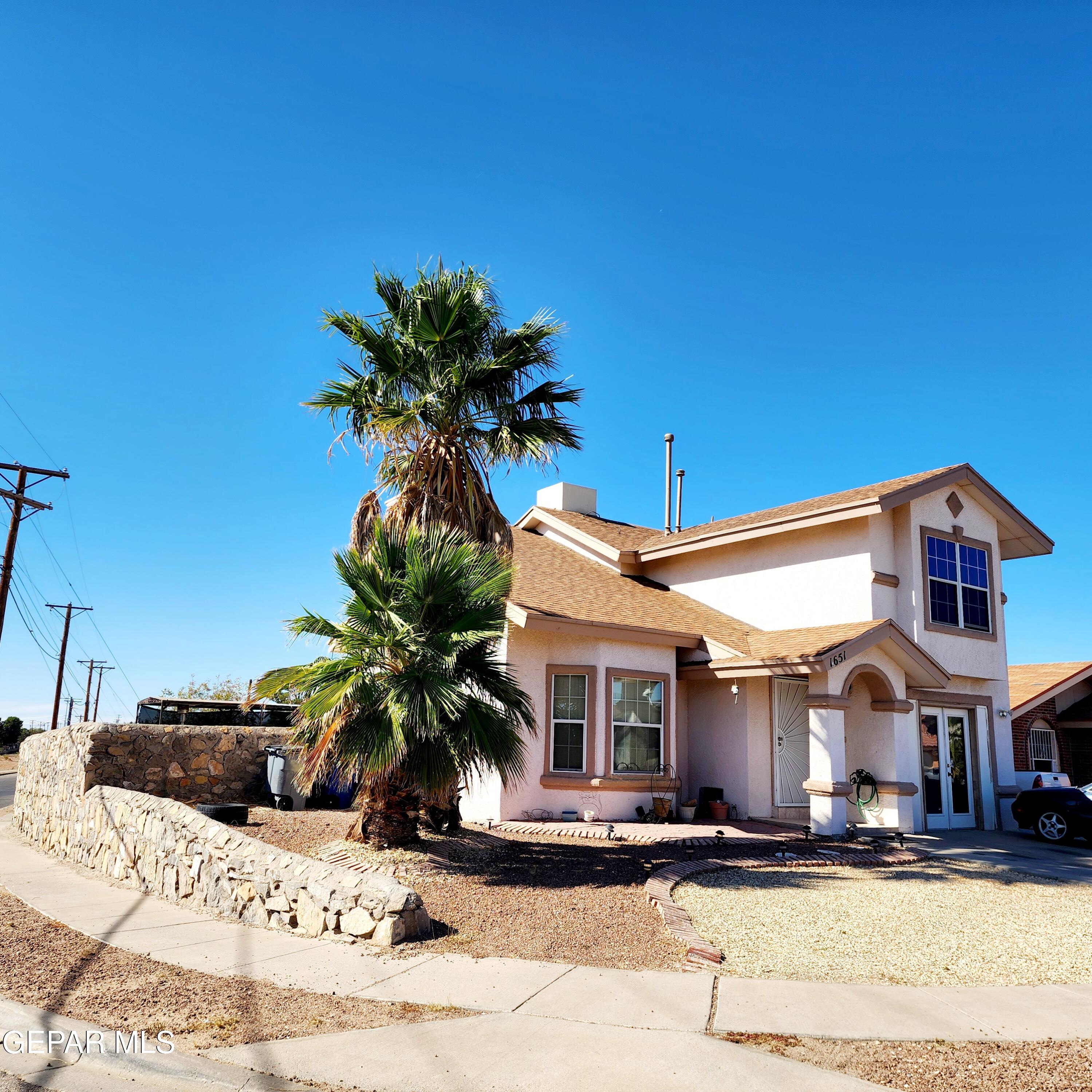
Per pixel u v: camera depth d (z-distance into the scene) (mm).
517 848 11891
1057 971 7129
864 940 7879
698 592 19656
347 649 10547
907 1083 4684
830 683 14602
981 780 17969
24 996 5898
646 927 7984
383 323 13328
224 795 14781
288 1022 5453
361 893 7680
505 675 11344
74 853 12914
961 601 17906
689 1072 4758
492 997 5980
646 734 15977
